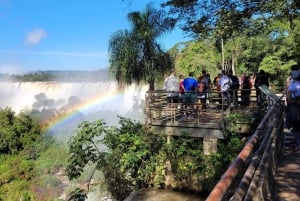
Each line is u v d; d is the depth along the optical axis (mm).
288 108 8438
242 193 3115
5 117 42188
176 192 11219
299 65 9359
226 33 13312
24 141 40844
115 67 24781
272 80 38656
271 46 40625
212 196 2115
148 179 11844
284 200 5402
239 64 47562
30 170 35062
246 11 12438
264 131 5641
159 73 24625
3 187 33062
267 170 5129
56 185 30734
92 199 14570
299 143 8320
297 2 11742
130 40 24188
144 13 23625
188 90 12781
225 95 13336
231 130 11297
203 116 12867
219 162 10812
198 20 13023
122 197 12086
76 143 12742
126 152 12023
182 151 11391
